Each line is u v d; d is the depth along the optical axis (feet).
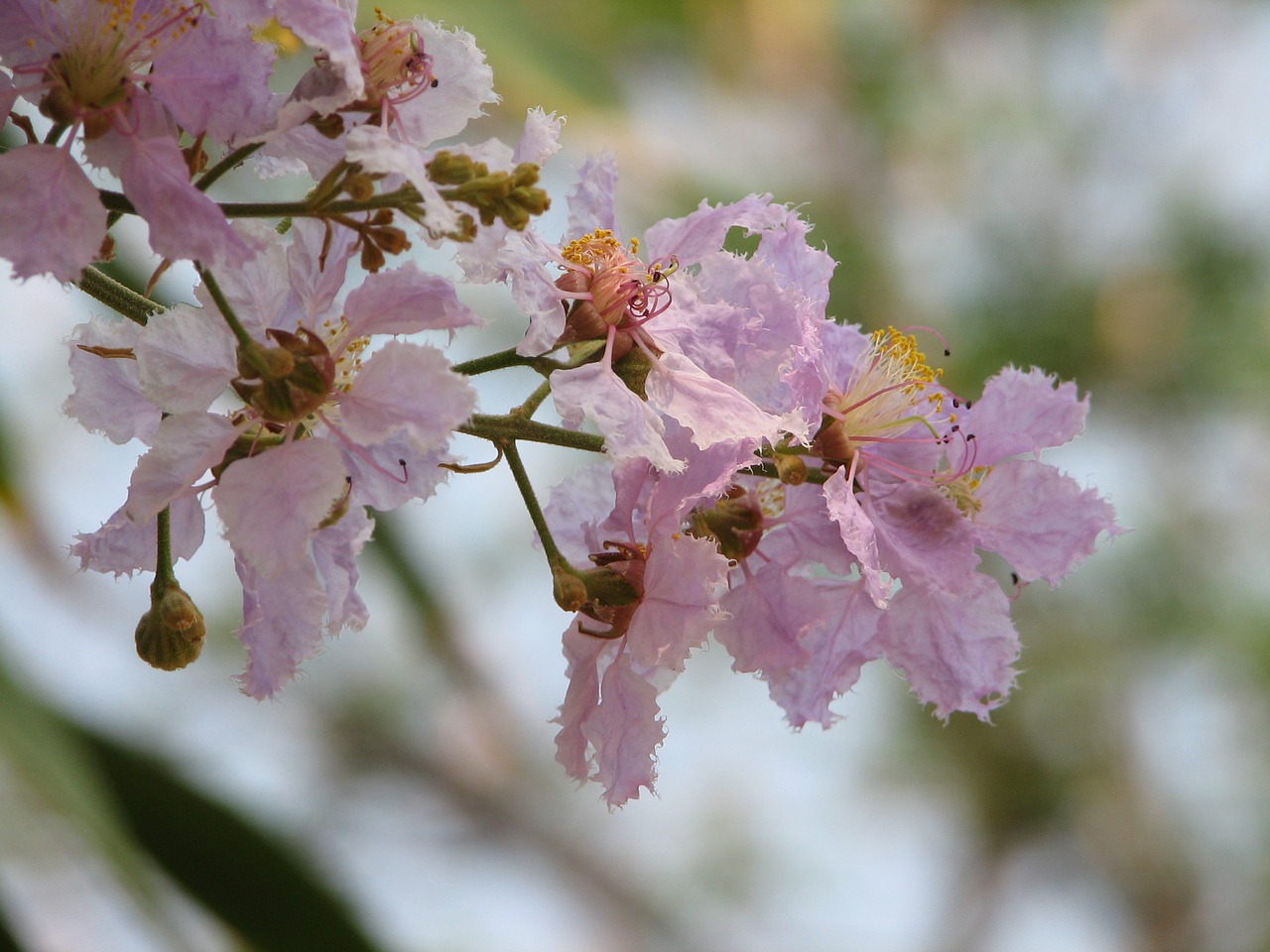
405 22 1.69
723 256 1.73
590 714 1.71
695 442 1.68
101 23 1.61
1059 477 1.76
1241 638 4.24
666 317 1.71
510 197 1.63
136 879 1.82
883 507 1.74
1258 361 4.14
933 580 1.72
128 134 1.61
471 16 2.13
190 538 1.71
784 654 1.74
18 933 1.89
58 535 2.86
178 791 1.98
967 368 4.08
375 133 1.60
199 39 1.62
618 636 1.70
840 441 1.74
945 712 1.75
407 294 1.65
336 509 1.67
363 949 2.00
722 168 4.00
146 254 2.14
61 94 1.61
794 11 3.99
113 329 1.69
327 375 1.64
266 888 1.99
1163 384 4.21
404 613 2.38
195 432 1.63
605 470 1.77
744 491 1.74
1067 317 4.16
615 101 2.23
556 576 1.69
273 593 1.66
